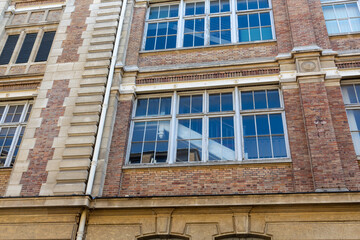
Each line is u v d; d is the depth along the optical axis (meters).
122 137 9.23
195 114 9.50
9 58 11.98
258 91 9.64
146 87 10.14
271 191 7.88
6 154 9.84
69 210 7.86
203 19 11.58
